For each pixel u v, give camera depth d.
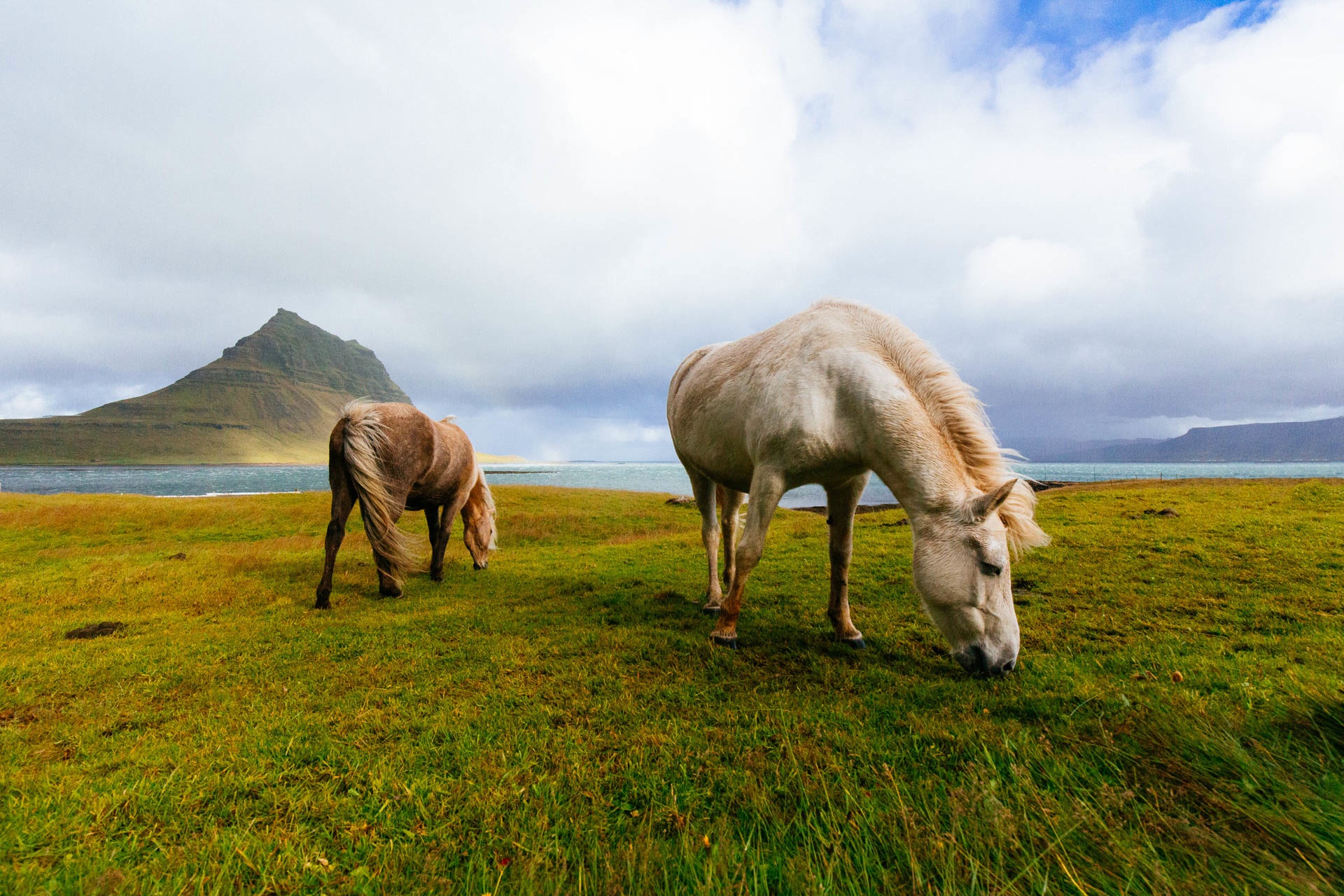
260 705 3.46
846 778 2.31
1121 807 1.92
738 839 1.96
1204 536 7.58
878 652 4.18
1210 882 1.49
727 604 4.33
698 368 5.42
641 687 3.54
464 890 1.78
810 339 4.17
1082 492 14.78
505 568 9.37
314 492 25.08
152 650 4.71
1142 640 4.11
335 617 5.88
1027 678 3.42
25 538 16.17
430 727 3.04
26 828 2.13
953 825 1.83
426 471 7.31
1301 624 4.30
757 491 4.12
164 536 16.97
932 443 3.59
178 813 2.28
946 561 3.42
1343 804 1.65
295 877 1.87
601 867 1.85
